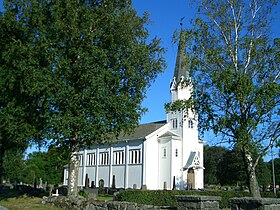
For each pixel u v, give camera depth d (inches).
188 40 1025.5
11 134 979.3
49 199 877.2
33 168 3442.4
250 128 941.2
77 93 863.7
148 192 975.0
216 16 1031.6
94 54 861.8
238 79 924.6
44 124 928.3
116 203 648.4
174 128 2379.4
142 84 969.5
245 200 382.0
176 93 2358.5
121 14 959.0
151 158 2285.9
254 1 1022.4
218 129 958.4
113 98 890.1
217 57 992.9
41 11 914.7
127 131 979.3
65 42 899.4
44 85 823.7
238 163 2258.9
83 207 722.2
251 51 992.2
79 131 866.8
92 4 976.3
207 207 435.5
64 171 2824.8
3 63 1037.2
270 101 922.7
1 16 994.7
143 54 956.6
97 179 2603.3
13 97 982.4
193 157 2276.1
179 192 976.3
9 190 1528.1
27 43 904.9
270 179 2556.6
